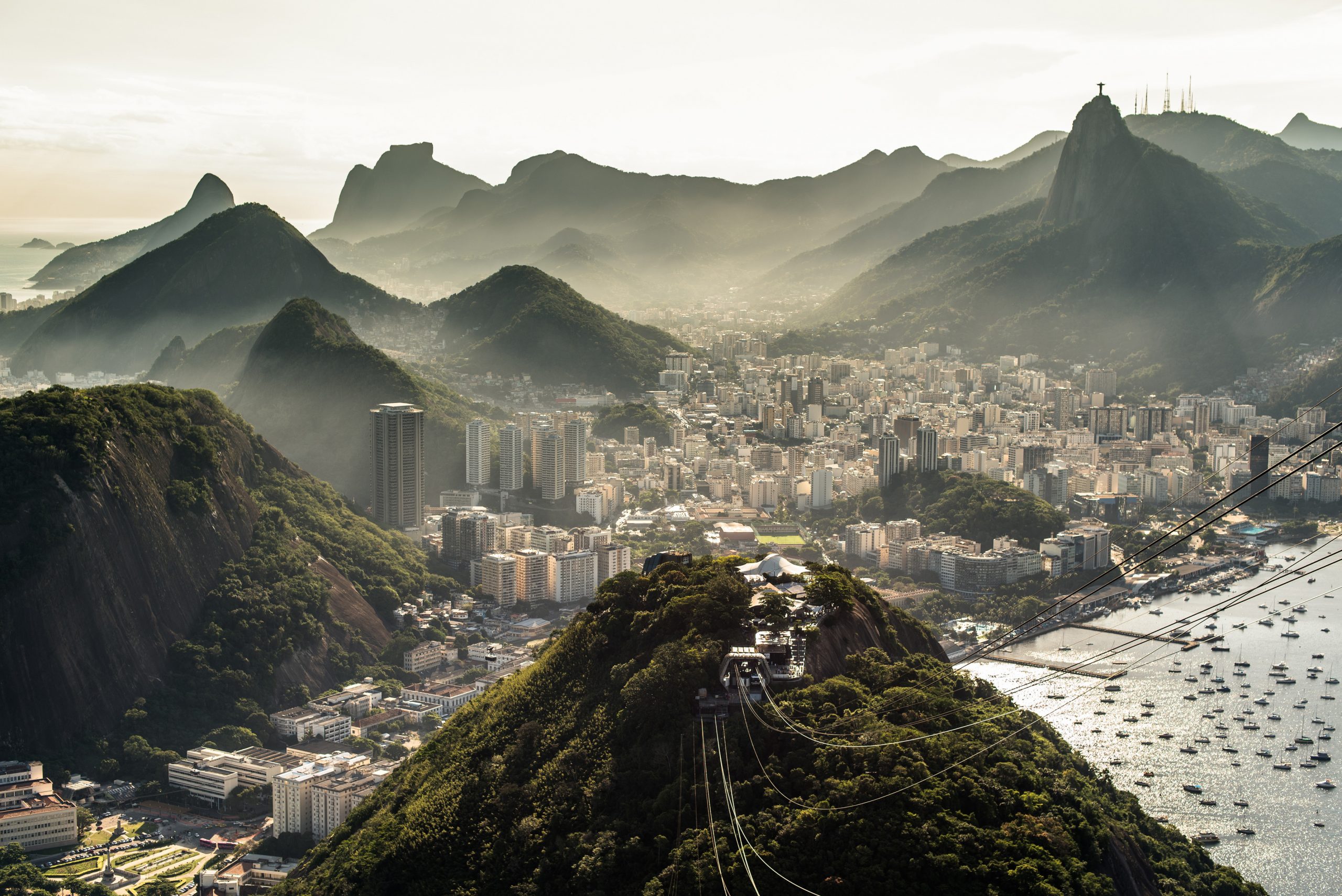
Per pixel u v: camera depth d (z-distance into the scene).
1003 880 184.75
